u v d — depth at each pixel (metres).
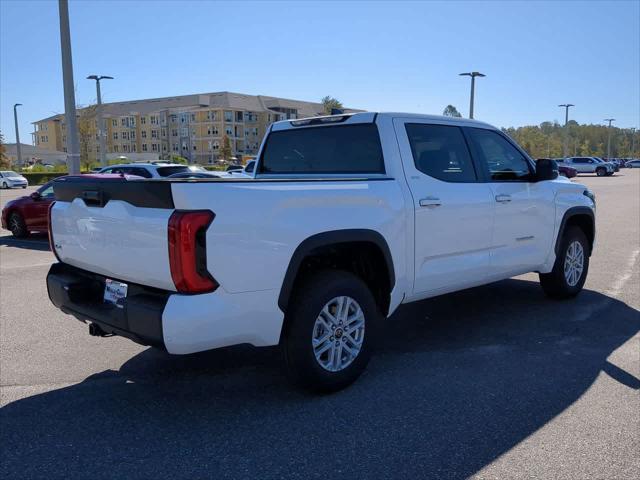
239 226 3.45
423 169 4.82
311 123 5.24
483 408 3.85
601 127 161.75
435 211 4.75
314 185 3.91
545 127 158.25
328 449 3.34
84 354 5.05
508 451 3.30
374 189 4.30
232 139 106.50
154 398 4.10
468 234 5.09
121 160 69.06
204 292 3.37
